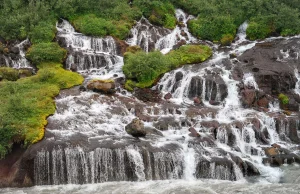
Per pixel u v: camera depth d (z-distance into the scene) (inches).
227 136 821.2
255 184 711.1
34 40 1124.5
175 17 1350.9
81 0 1269.7
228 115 893.8
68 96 938.7
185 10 1396.4
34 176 723.4
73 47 1146.0
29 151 730.2
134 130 800.9
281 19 1257.4
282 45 1171.9
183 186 703.7
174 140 798.5
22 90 924.0
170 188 694.5
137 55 1061.1
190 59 1111.0
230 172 737.6
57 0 1261.1
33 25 1148.5
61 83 983.0
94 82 977.5
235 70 1040.8
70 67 1090.1
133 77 1025.5
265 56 1109.7
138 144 763.4
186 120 863.7
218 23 1259.8
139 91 994.7
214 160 745.6
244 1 1332.4
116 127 834.2
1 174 723.4
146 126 845.2
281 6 1299.2
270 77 990.4
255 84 987.9
